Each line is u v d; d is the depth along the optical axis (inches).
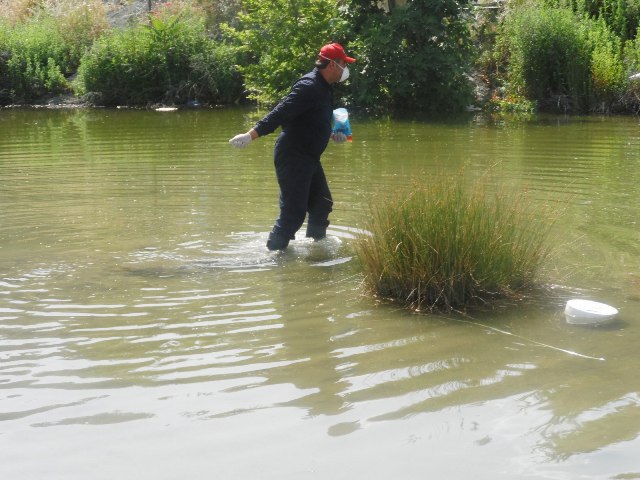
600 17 805.2
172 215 325.7
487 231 221.1
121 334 194.9
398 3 868.6
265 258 264.8
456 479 130.7
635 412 153.3
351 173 409.7
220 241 286.2
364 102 794.2
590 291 227.6
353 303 219.0
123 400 159.0
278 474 132.2
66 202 351.3
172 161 463.8
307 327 200.1
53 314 209.0
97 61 871.1
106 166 448.1
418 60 757.9
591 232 287.6
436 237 216.8
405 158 461.1
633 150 488.7
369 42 762.2
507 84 810.8
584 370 173.5
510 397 160.1
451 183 254.4
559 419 150.7
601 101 747.4
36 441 142.9
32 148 528.7
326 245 281.0
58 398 159.9
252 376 170.4
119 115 763.4
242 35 841.5
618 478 130.7
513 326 201.3
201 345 187.8
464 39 787.4
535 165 430.6
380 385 165.9
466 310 213.2
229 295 225.6
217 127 643.5
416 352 183.9
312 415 152.4
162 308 213.9
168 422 149.8
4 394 161.6
